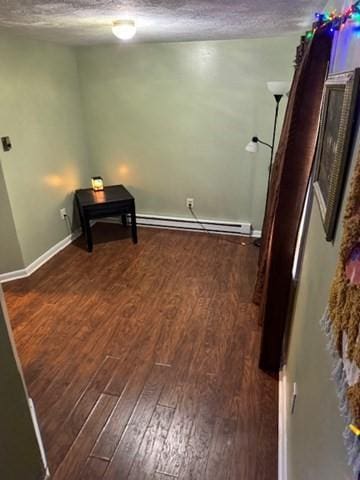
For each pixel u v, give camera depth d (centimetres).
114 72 396
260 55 352
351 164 87
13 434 113
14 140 320
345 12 113
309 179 182
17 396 114
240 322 276
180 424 195
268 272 205
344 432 64
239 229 427
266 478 169
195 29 277
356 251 62
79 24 246
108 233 438
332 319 78
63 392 216
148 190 445
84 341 258
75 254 388
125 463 176
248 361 238
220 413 201
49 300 306
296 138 174
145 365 236
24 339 259
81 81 408
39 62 340
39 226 363
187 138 405
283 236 196
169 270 353
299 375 153
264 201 409
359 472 56
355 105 84
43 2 173
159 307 295
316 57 155
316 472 98
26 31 282
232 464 175
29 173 342
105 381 223
